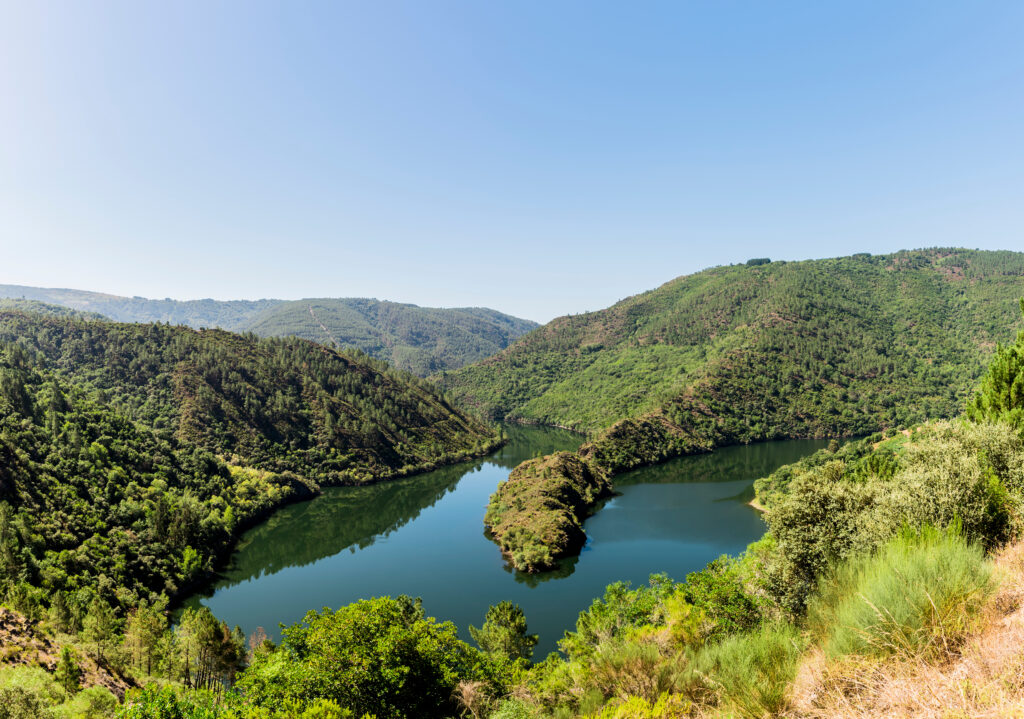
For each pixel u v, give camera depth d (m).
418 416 199.38
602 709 9.77
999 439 14.08
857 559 10.16
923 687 4.60
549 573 78.06
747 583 15.51
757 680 6.65
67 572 64.31
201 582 80.81
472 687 26.41
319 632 25.59
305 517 115.38
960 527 9.98
